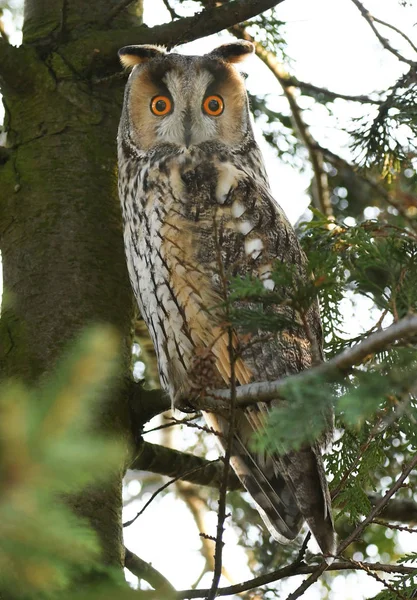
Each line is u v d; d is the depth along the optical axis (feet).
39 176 26.68
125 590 8.01
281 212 26.78
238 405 19.58
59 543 7.32
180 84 27.99
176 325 25.03
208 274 24.72
